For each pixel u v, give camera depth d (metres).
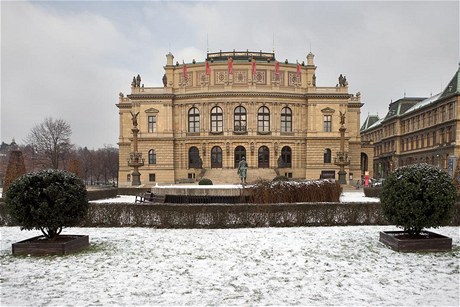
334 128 74.31
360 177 82.44
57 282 10.97
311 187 25.58
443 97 83.75
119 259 13.62
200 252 14.62
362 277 11.38
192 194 27.27
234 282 10.91
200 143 74.56
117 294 9.92
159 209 20.73
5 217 21.58
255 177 70.00
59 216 14.66
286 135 74.44
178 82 77.12
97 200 38.75
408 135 108.31
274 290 10.22
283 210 20.88
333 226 20.77
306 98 75.12
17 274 11.81
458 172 36.69
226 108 73.38
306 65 78.12
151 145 74.88
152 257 13.88
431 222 14.95
